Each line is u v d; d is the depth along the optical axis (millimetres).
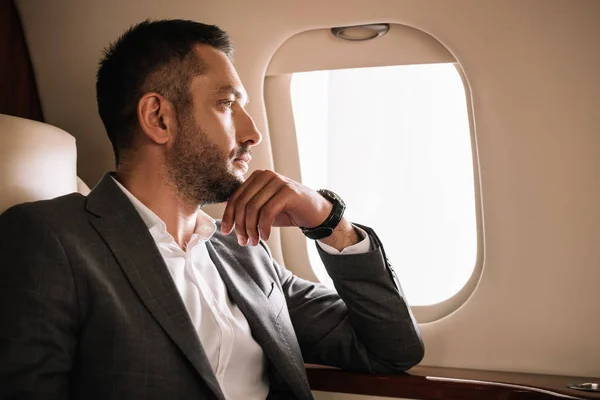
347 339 1628
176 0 1842
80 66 1957
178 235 1437
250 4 1787
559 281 1700
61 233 1201
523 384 1553
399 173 1952
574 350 1692
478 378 1630
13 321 1109
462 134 1899
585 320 1687
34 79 2004
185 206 1436
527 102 1676
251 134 1451
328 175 2004
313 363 1712
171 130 1400
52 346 1133
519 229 1718
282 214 1578
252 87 1843
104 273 1212
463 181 1907
